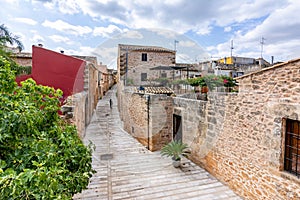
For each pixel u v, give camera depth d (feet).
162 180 15.15
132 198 13.23
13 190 4.27
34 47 20.59
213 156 16.57
